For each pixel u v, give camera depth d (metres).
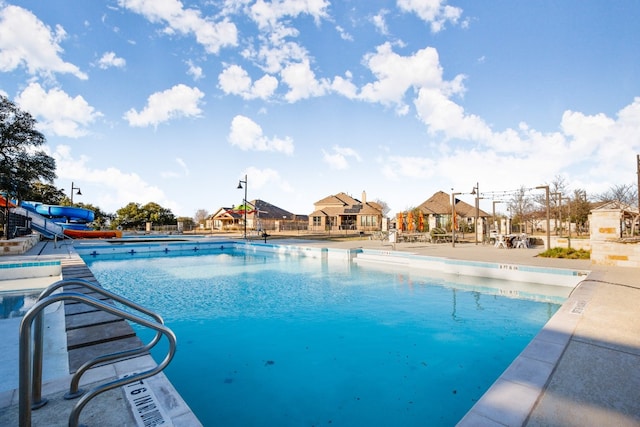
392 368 4.57
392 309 7.32
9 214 14.62
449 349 5.18
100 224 43.03
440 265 11.34
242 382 4.21
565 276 8.23
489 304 7.55
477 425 1.99
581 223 29.19
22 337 1.69
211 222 51.50
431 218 22.72
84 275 7.78
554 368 2.75
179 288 9.83
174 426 2.10
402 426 3.26
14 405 2.30
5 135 21.98
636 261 8.59
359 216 44.59
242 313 7.25
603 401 2.25
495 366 4.61
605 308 4.53
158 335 2.27
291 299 8.40
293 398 3.81
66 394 2.43
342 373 4.43
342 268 13.24
